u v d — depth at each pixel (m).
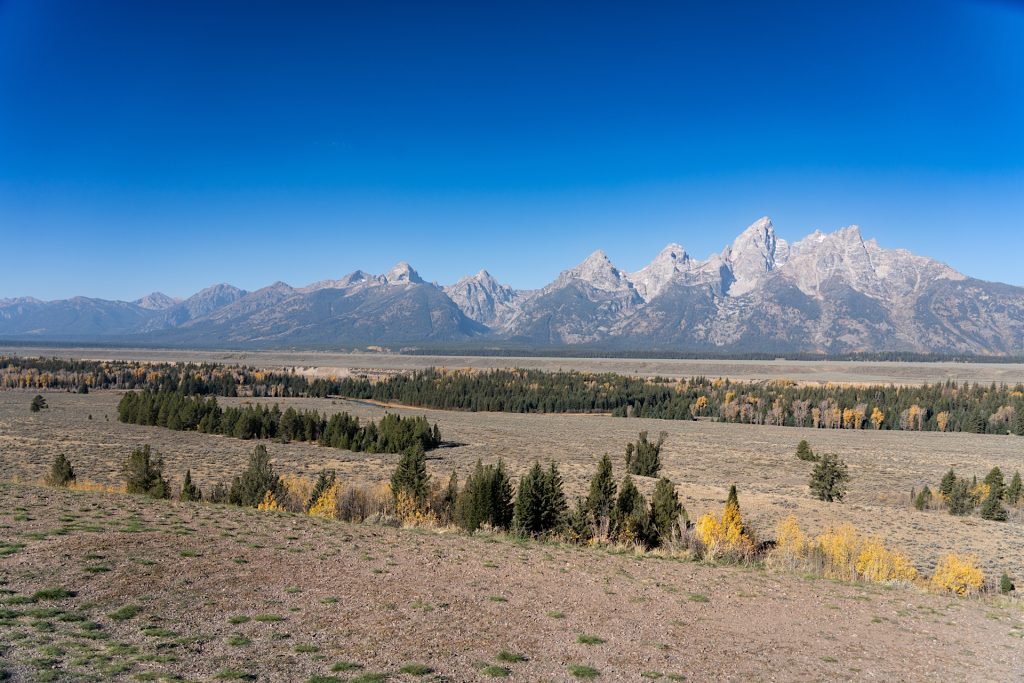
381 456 89.06
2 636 11.50
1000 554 41.12
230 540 20.22
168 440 93.06
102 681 10.11
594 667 12.48
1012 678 13.67
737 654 14.01
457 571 19.41
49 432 92.62
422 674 11.41
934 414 156.50
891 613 18.75
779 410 162.75
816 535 42.81
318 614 14.30
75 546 17.33
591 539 28.81
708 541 28.39
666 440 118.50
